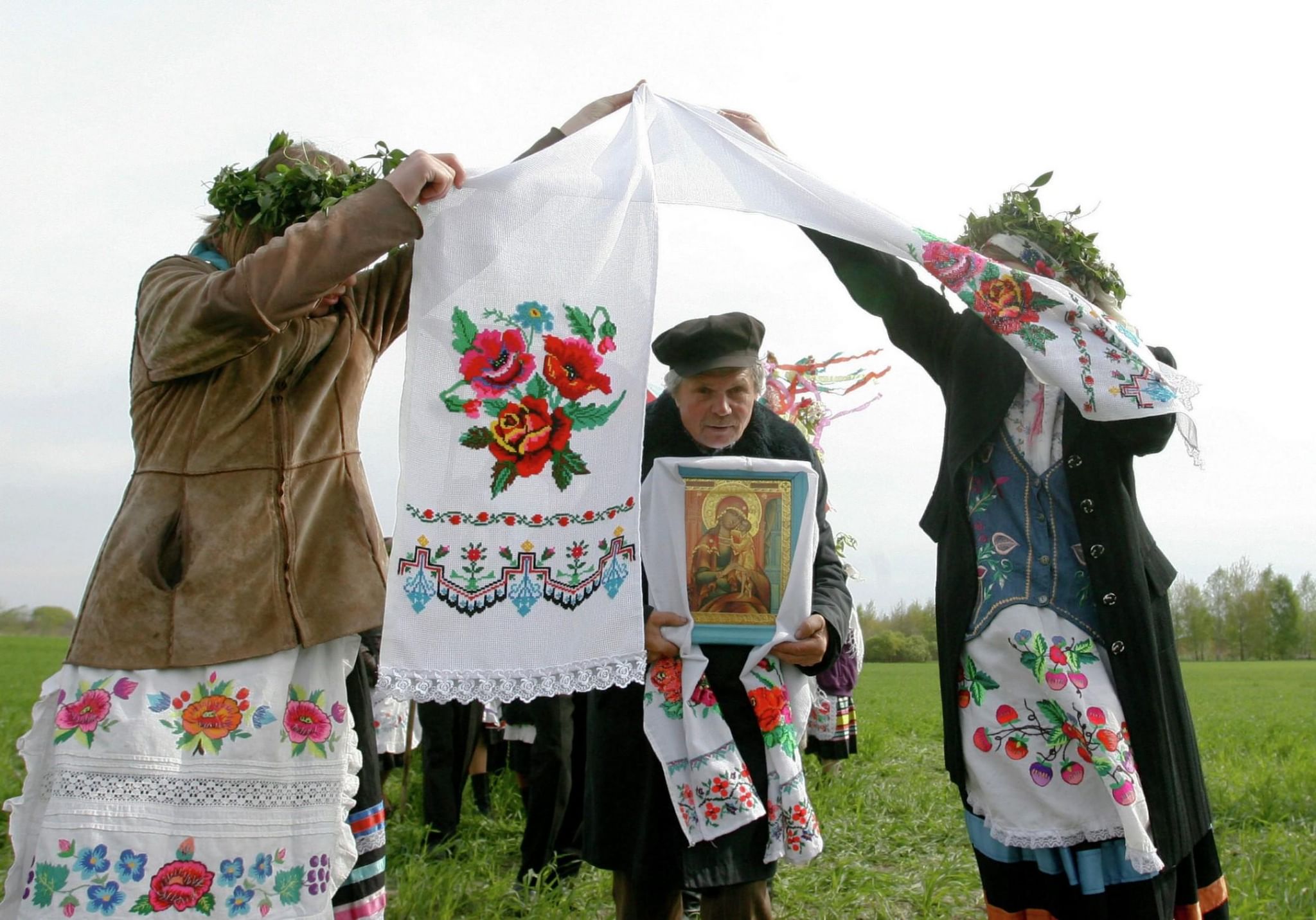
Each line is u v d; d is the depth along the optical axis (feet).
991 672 9.56
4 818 17.88
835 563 11.71
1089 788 9.20
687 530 10.94
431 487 9.34
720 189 10.74
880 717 47.26
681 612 10.79
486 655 9.23
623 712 10.79
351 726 8.98
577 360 9.72
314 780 8.64
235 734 8.33
